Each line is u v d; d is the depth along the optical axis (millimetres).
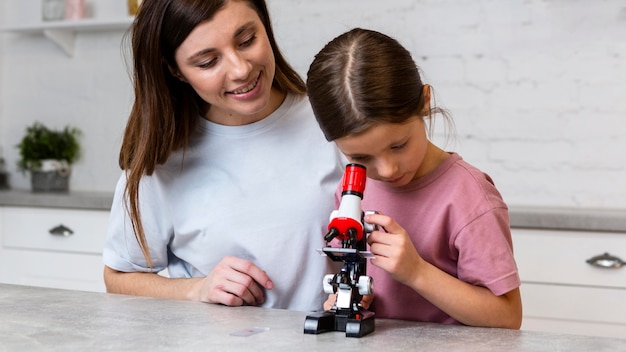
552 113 2768
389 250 1216
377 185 1457
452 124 2889
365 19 2996
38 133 3465
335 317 1163
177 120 1606
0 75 3713
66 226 3049
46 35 3484
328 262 1600
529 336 1127
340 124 1224
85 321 1239
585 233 2361
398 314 1419
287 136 1630
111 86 3494
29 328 1189
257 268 1494
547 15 2754
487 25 2830
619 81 2686
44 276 3092
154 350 1049
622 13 2666
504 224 1342
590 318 2365
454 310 1249
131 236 1668
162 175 1639
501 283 1274
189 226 1618
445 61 2893
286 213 1582
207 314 1304
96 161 3531
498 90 2828
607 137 2709
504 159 2832
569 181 2758
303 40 3086
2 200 3148
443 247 1371
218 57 1422
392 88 1204
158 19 1436
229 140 1630
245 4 1430
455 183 1368
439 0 2887
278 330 1170
